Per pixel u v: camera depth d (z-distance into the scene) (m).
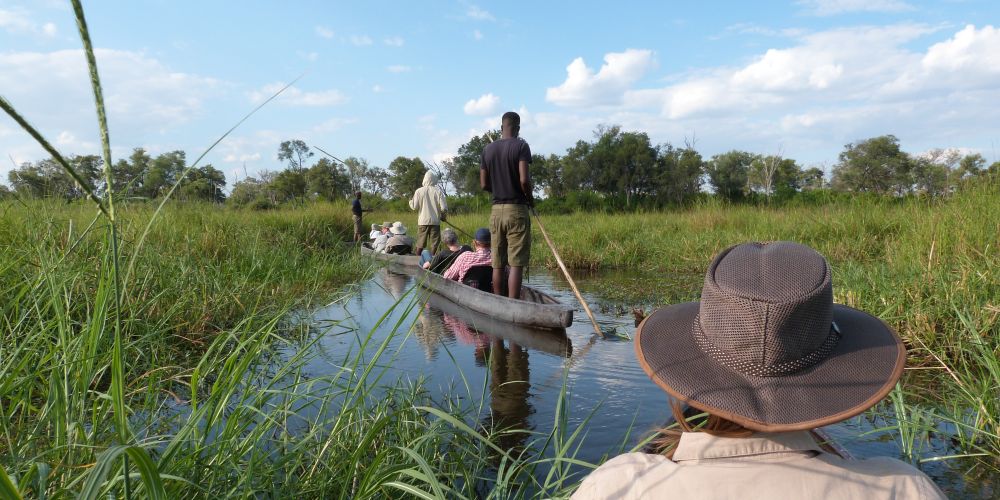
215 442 2.16
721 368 1.12
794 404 1.05
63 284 2.98
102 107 1.13
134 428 2.62
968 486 2.61
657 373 1.15
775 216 13.12
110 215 1.24
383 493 2.38
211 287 5.77
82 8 1.00
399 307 7.39
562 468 2.85
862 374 1.08
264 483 2.22
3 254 3.88
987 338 4.26
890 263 6.30
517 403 3.76
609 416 3.51
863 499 1.04
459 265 7.97
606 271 10.99
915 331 4.61
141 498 1.74
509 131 6.79
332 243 13.55
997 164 7.44
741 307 1.07
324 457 2.57
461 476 2.74
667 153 62.09
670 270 10.83
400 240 13.47
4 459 2.00
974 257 5.64
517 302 6.29
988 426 3.12
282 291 6.88
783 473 1.06
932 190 9.21
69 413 2.10
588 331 6.00
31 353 2.52
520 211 6.66
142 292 4.68
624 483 1.16
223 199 13.11
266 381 3.78
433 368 4.57
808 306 1.04
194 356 4.51
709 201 15.90
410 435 2.91
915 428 2.95
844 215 10.86
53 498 1.56
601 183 60.00
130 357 3.87
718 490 1.07
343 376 4.18
